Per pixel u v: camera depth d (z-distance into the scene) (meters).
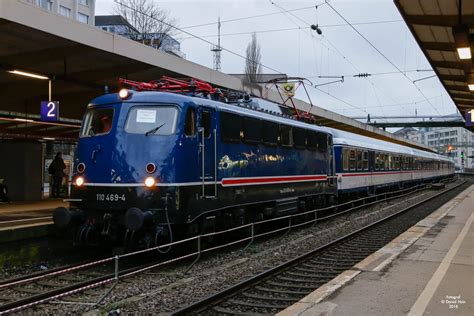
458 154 131.25
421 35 13.87
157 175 10.20
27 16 11.39
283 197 15.24
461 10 11.32
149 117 10.59
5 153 18.88
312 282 9.10
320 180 18.48
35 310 7.50
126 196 10.25
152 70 16.73
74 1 60.62
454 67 16.77
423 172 44.00
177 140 10.37
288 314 6.39
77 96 19.39
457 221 16.86
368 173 27.25
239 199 12.65
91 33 13.11
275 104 16.27
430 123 63.44
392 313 6.39
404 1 11.22
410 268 9.14
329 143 19.75
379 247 13.05
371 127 42.28
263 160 13.97
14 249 11.25
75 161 11.11
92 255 12.18
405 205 26.48
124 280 9.43
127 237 10.61
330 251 12.45
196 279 9.41
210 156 11.41
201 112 11.11
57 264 11.52
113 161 10.46
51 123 18.31
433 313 6.35
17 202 18.09
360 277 8.45
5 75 15.80
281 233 16.33
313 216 18.75
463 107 28.14
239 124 12.72
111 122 10.83
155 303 7.63
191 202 10.63
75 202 10.91
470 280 8.16
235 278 9.52
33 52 13.96
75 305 7.68
